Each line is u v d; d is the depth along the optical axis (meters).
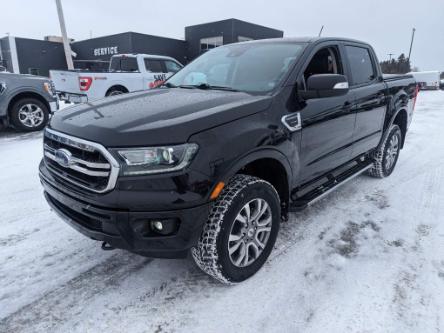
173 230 2.02
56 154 2.23
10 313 2.12
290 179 2.70
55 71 10.12
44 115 7.74
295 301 2.27
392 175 4.81
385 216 3.51
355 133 3.64
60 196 2.26
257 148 2.27
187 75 3.52
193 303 2.24
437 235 3.14
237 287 2.39
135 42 25.31
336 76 2.59
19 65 28.67
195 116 2.12
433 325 2.07
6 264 2.61
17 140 6.71
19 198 3.87
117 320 2.09
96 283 2.42
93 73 9.50
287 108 2.61
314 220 3.39
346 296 2.31
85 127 2.13
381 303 2.25
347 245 2.95
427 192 4.19
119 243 2.03
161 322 2.08
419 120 9.89
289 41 3.26
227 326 2.06
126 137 1.94
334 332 2.02
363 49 4.00
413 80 5.20
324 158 3.19
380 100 4.04
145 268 2.60
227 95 2.62
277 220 2.60
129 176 1.92
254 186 2.29
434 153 6.05
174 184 1.94
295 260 2.71
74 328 2.02
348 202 3.85
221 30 25.39
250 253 2.48
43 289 2.35
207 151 2.02
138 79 10.49
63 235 3.06
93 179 2.03
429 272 2.58
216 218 2.13
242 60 3.20
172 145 1.93
